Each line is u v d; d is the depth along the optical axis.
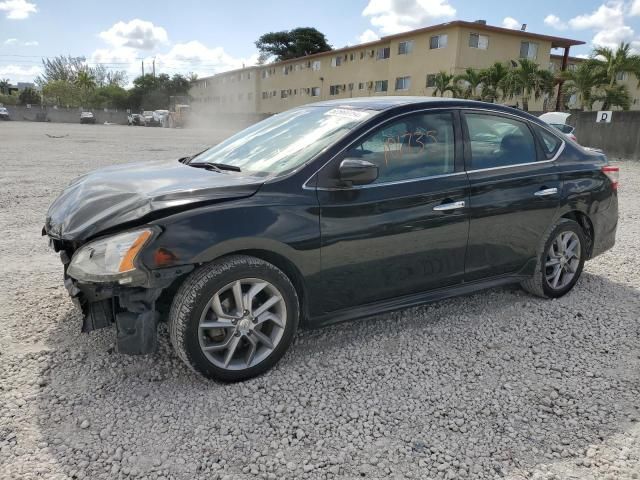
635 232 7.21
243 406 2.87
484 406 2.94
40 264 5.16
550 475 2.41
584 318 4.14
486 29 35.50
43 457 2.41
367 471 2.41
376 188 3.37
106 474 2.33
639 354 3.59
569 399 3.03
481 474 2.41
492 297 4.54
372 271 3.42
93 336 3.58
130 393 2.95
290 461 2.46
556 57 43.09
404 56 39.62
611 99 29.25
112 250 2.74
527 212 4.11
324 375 3.21
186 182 3.19
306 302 3.25
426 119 3.69
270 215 3.00
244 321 3.03
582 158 4.60
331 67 48.97
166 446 2.53
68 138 26.88
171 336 2.94
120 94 82.62
